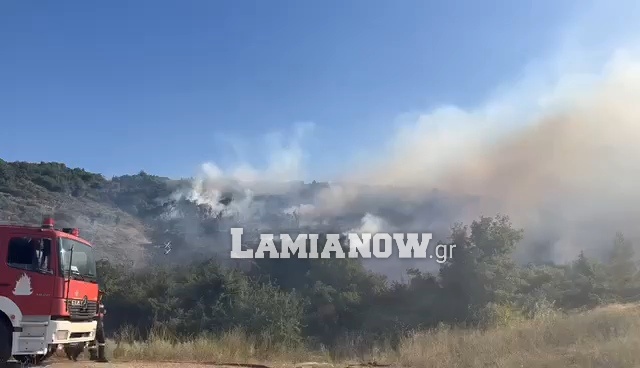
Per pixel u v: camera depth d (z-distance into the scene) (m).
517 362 12.26
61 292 11.83
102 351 14.30
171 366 13.88
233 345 16.25
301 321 29.59
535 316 20.59
